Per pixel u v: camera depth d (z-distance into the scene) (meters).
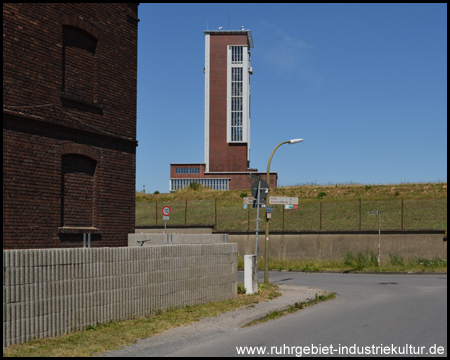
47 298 8.13
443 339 8.30
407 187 52.81
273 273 26.48
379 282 20.27
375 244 30.09
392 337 8.49
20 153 12.55
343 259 30.30
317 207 44.72
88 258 9.02
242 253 33.59
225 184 111.69
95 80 15.08
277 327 9.75
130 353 7.48
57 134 13.64
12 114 12.33
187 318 10.38
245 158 116.12
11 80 12.38
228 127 117.81
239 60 121.00
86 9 14.74
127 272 9.95
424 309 11.89
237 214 45.84
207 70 120.38
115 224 15.48
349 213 41.50
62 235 13.67
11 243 12.20
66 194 14.02
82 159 14.62
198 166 113.12
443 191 49.25
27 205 12.67
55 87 13.61
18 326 7.59
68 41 14.30
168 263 11.22
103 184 15.09
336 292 16.67
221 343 8.23
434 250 28.67
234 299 13.52
